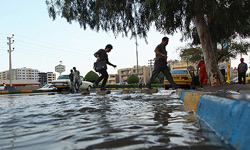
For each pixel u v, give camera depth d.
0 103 4.52
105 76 7.62
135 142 1.20
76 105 3.61
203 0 5.15
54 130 1.65
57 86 14.95
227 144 1.05
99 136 1.38
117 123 1.84
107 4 6.39
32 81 70.12
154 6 6.43
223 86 5.68
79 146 1.16
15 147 1.20
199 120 1.85
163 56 6.59
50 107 3.41
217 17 6.43
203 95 2.17
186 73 13.04
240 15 7.18
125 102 3.92
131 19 7.35
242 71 12.43
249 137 0.84
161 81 62.72
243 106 1.00
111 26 7.71
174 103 3.59
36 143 1.27
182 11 6.09
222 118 1.27
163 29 7.67
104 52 7.36
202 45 6.70
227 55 17.69
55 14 7.42
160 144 1.14
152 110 2.69
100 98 5.24
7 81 62.66
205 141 1.14
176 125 1.67
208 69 6.70
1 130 1.71
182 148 1.05
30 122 2.07
